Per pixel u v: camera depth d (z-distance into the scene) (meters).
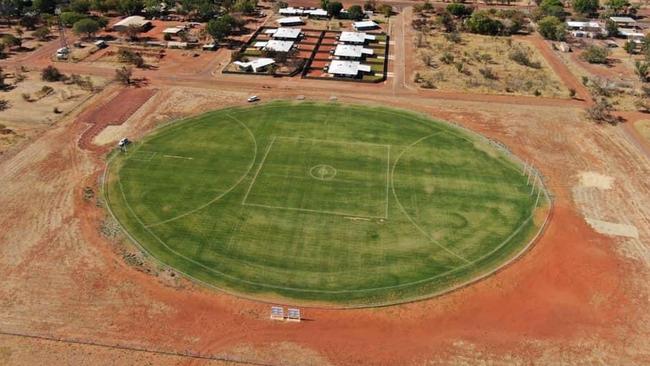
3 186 102.38
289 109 136.75
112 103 138.12
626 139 127.19
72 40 183.38
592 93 152.25
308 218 96.06
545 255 89.38
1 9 197.12
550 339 74.06
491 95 150.00
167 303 78.00
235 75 158.75
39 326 73.31
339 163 112.44
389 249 89.62
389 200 101.44
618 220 98.31
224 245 89.44
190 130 124.75
